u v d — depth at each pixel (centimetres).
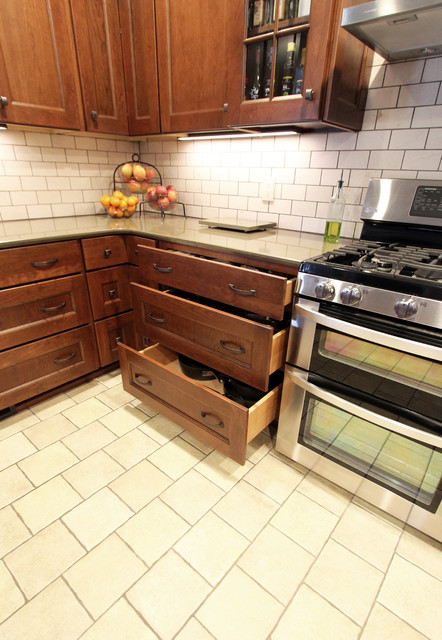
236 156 195
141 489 131
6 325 152
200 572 104
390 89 141
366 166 154
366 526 121
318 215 174
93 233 171
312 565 108
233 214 207
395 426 109
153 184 241
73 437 155
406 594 101
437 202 132
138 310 171
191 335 149
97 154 222
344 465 130
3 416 165
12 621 92
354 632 92
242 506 126
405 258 115
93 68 177
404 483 117
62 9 160
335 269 107
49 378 174
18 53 151
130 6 172
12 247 145
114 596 98
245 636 90
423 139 138
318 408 130
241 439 123
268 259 129
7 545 110
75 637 89
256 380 130
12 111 155
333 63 122
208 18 147
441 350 93
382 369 108
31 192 198
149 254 162
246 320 126
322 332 118
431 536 116
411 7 92
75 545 111
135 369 158
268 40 134
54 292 164
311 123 135
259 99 142
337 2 115
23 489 130
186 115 170
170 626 92
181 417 144
